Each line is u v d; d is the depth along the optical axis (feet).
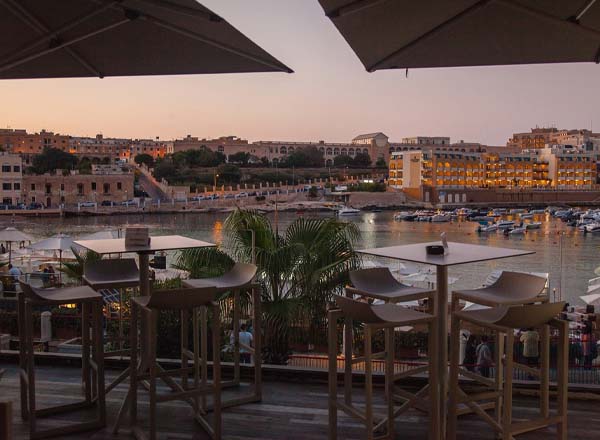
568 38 10.87
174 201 340.18
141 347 14.88
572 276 125.18
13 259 102.58
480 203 403.54
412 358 39.42
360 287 13.91
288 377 17.12
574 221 271.08
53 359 18.26
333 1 9.34
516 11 10.15
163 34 11.21
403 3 9.58
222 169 421.59
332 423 12.87
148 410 14.98
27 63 12.44
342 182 445.78
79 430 13.78
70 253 112.88
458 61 12.19
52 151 394.11
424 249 13.78
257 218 25.71
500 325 11.45
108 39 11.49
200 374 17.54
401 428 13.85
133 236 14.93
